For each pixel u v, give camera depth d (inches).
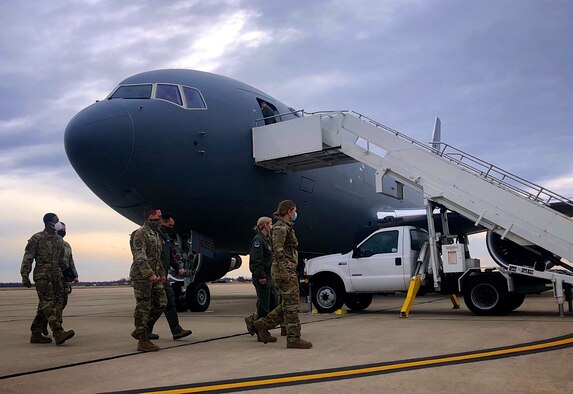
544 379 186.4
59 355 274.5
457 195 457.4
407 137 500.4
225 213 553.3
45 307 319.3
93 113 485.4
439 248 467.2
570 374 193.9
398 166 494.0
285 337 327.6
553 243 413.4
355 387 182.5
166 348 288.8
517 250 523.2
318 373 208.8
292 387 185.5
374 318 431.5
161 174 489.4
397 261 460.1
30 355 276.2
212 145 522.6
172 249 345.7
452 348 260.2
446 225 484.1
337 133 529.0
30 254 322.3
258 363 234.8
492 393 168.9
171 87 525.3
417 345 273.0
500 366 210.7
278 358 246.4
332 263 488.1
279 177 600.7
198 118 518.9
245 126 560.7
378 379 194.1
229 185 540.7
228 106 552.7
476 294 432.8
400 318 427.8
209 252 572.1
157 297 299.6
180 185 503.2
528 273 409.4
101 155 471.5
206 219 545.3
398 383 186.5
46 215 331.0
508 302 439.8
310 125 529.3
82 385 198.4
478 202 449.4
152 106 499.2
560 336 289.9
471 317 421.7
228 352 268.8
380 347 270.1
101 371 225.3
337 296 484.1
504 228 434.0
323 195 686.5
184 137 502.3
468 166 488.7
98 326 425.1
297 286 280.8
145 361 248.1
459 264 436.8
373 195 831.7
